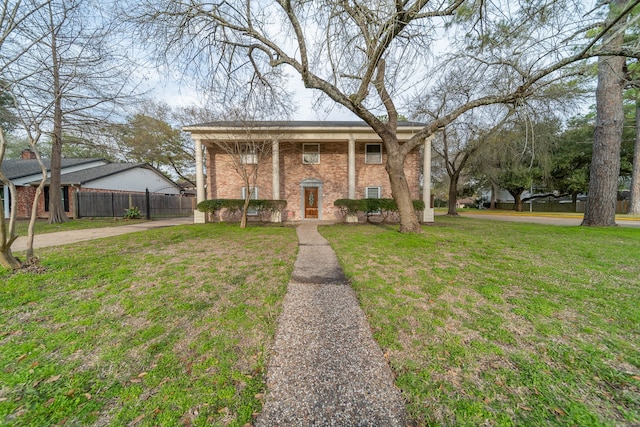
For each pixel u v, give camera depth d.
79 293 3.43
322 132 12.98
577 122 20.38
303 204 14.71
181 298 3.29
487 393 1.72
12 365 2.03
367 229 9.99
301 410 1.61
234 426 1.49
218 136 12.10
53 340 2.38
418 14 5.27
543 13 5.46
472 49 6.66
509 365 2.00
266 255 5.63
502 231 8.86
